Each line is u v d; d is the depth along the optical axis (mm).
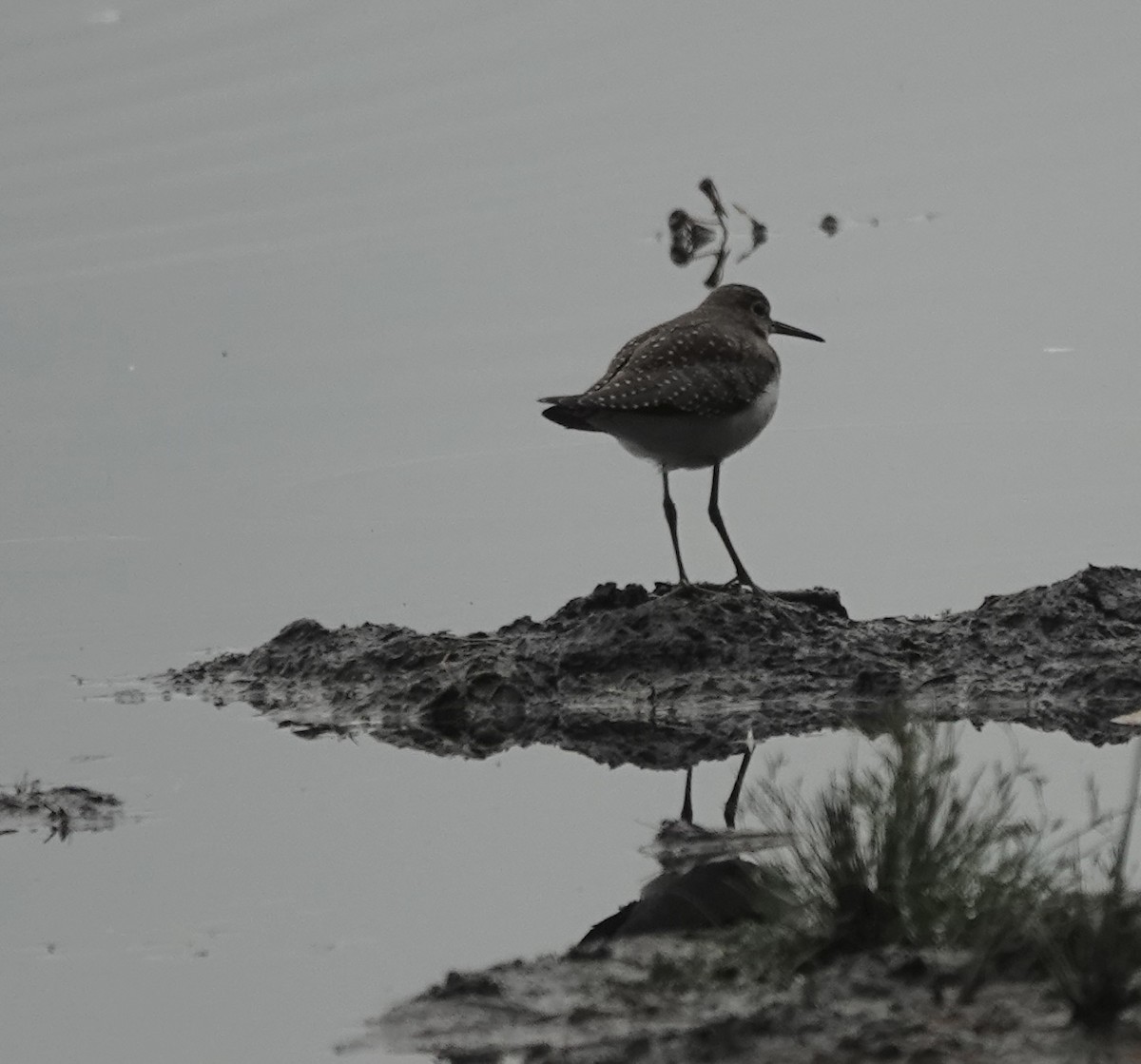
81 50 27297
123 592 16406
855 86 26938
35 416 19969
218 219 23734
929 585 15492
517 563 16516
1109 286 21156
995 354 19828
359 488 18219
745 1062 7863
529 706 13594
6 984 9508
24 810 11922
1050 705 12977
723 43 28078
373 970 9562
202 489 18453
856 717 13023
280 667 14523
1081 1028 7910
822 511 17031
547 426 19219
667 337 14625
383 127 25750
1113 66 27078
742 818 11469
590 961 9328
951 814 9391
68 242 23250
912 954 8664
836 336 20422
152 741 13258
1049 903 8898
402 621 15523
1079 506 16750
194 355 20938
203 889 10703
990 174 24266
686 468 14906
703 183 23438
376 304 21750
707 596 14344
